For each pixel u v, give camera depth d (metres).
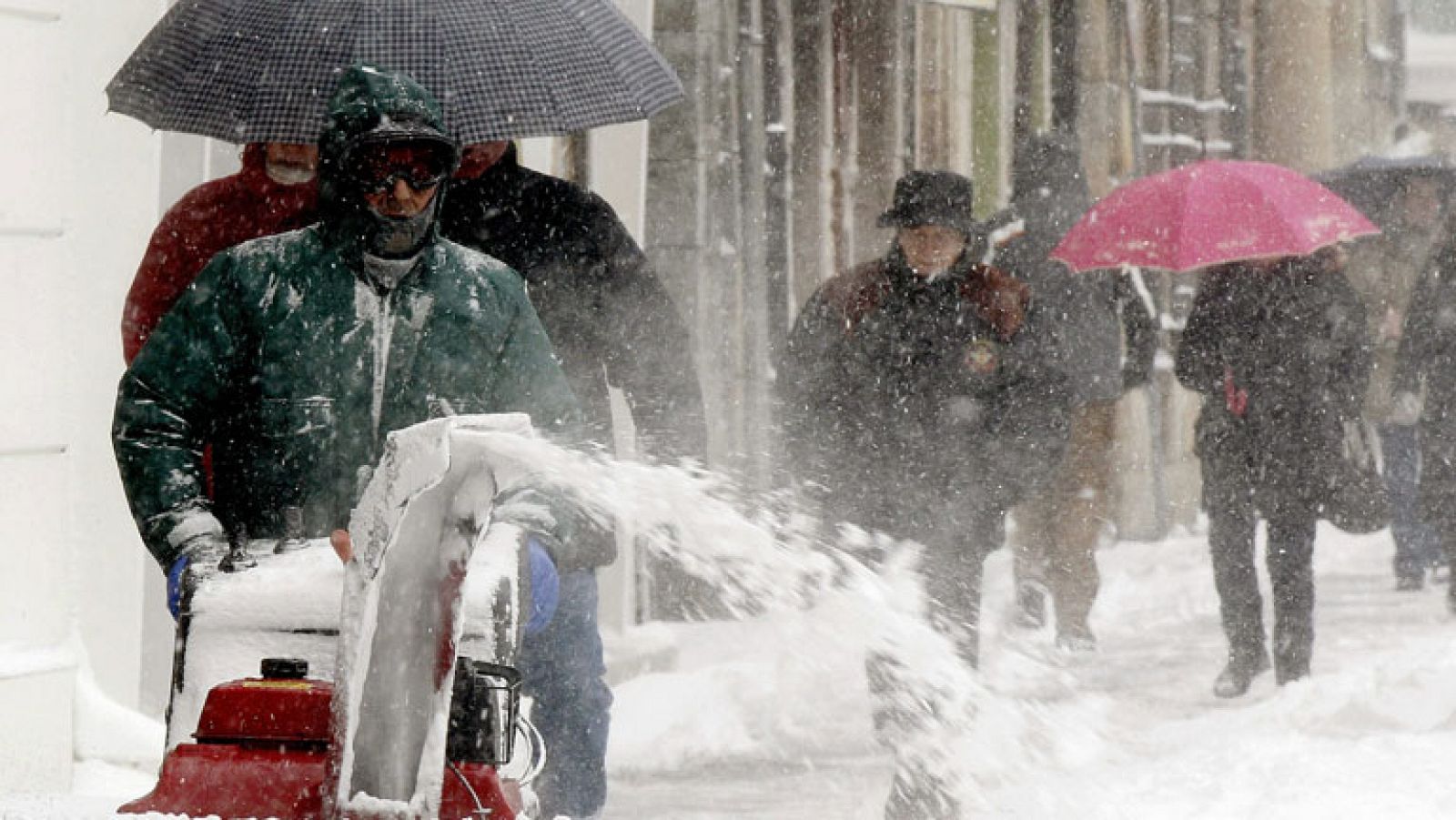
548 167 34.78
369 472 16.52
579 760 19.77
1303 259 34.09
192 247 21.31
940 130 55.03
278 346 16.47
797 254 48.38
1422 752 25.75
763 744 29.94
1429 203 56.97
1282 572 34.03
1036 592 40.69
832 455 27.62
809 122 48.75
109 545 24.72
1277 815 23.30
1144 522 61.06
